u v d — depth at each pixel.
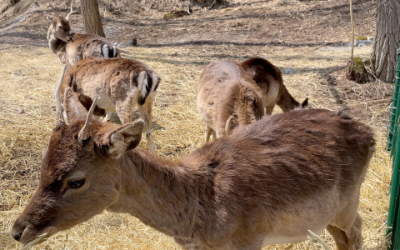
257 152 3.09
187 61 10.54
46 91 8.82
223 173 2.96
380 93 7.73
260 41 12.09
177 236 2.92
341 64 9.23
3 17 18.73
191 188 2.87
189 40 12.77
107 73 6.19
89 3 11.76
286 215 3.03
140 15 17.12
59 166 2.51
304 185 3.06
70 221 2.61
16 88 9.04
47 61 11.05
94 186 2.58
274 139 3.20
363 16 13.05
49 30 9.88
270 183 2.97
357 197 3.47
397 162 3.61
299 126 3.30
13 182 5.60
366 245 4.02
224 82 5.33
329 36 11.84
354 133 3.40
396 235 3.64
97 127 2.61
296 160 3.10
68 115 2.91
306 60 9.88
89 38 8.62
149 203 2.80
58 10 17.30
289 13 14.83
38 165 6.02
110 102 6.36
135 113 7.98
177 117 7.53
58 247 4.35
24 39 14.19
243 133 3.30
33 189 5.45
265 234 3.02
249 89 5.08
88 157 2.54
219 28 13.99
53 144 2.57
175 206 2.83
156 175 2.79
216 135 5.41
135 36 14.06
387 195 4.84
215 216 2.85
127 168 2.70
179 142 6.64
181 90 8.70
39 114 7.70
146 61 10.62
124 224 4.71
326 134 3.28
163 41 13.05
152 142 6.22
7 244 4.38
